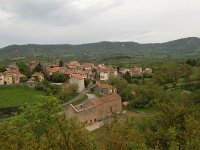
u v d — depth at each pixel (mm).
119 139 28562
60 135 27938
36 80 177125
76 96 152750
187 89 144375
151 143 35094
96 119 116938
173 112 38094
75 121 29719
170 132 33312
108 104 122375
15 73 187625
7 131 28375
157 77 161875
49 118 31266
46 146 27219
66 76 183000
